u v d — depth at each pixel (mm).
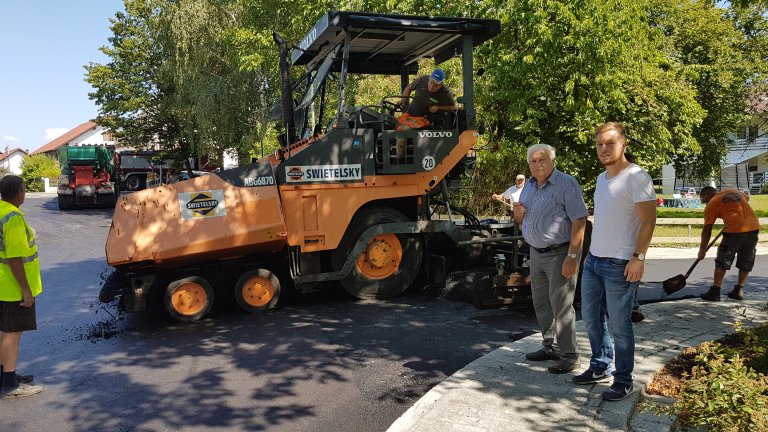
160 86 32094
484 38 7488
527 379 4082
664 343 4758
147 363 5016
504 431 3250
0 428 3744
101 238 15039
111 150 27062
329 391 4285
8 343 4254
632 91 14781
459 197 15078
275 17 20938
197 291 6473
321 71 7711
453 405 3633
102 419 3863
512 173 15688
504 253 7652
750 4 7324
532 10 12906
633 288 3605
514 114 13938
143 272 6340
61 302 7629
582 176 15383
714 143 25062
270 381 4512
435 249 7844
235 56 22578
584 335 5176
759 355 3939
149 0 27609
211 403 4102
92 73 32719
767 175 40250
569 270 4035
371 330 5930
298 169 6762
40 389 4367
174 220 6230
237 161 29469
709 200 6988
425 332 5828
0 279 4234
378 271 7422
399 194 7227
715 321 5523
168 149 33281
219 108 25203
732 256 6438
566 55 13453
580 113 14078
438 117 7598
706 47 22188
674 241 13594
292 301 7309
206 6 24906
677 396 3654
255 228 6445
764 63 23969
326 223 6883
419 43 7781
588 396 3729
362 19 6730
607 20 12875
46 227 17562
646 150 15273
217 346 5473
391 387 4348
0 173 56719
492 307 6395
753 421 2926
